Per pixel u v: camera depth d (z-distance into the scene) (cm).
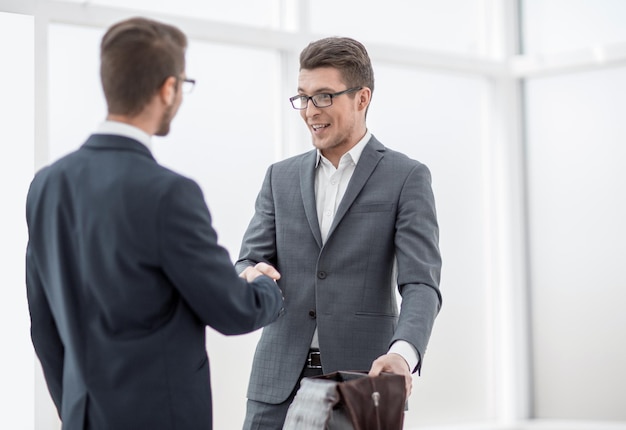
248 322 163
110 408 155
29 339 312
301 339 209
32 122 321
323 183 217
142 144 159
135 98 157
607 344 439
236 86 381
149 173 155
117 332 156
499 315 465
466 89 456
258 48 386
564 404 454
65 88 339
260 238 220
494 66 455
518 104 466
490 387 462
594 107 442
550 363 458
